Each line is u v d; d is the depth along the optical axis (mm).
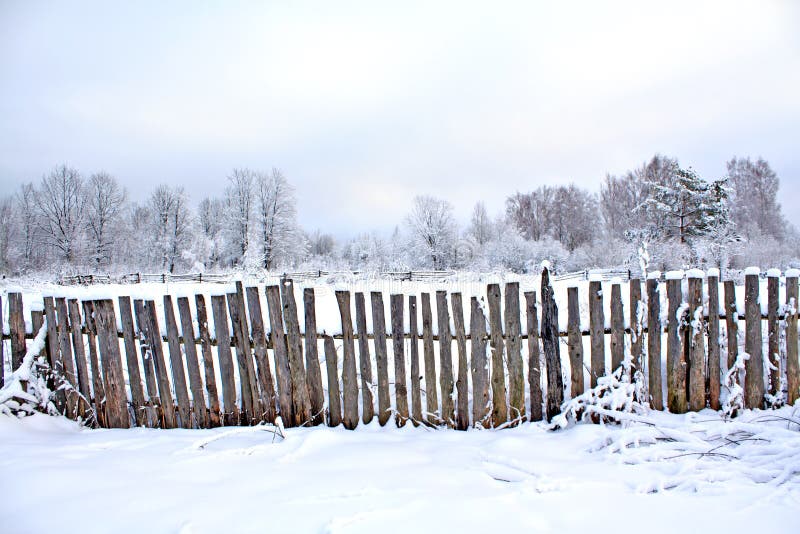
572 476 2523
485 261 33938
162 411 3809
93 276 25984
